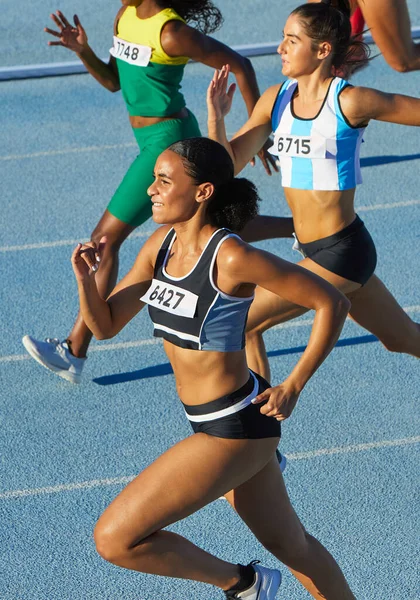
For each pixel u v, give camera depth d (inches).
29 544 634.2
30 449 735.1
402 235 1045.8
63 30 844.6
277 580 521.7
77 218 1125.7
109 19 1822.1
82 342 802.2
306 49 596.7
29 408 789.2
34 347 789.2
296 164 629.9
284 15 1807.3
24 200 1175.6
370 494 669.3
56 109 1450.5
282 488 500.7
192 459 463.5
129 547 459.8
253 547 625.9
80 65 1571.1
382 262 991.0
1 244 1071.6
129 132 1359.5
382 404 772.0
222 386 470.0
